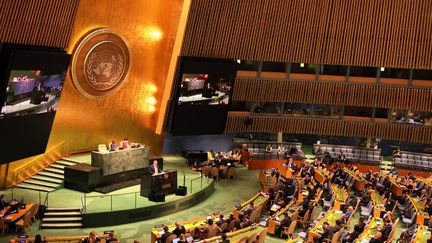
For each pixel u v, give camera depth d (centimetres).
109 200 2227
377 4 2966
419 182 2723
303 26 2980
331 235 1862
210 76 2811
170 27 2830
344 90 3238
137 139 2878
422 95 3209
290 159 3047
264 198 2386
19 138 2123
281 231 2056
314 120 3353
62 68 2216
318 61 3061
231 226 1972
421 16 2959
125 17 2611
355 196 2581
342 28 3002
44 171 2411
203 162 2898
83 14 2403
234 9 2850
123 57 2656
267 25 2931
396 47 3023
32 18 2047
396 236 2194
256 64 3266
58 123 2472
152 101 2889
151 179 2261
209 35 2855
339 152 3416
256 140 3562
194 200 2430
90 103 2586
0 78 1978
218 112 2947
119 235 2023
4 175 2223
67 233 1988
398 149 3431
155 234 1833
